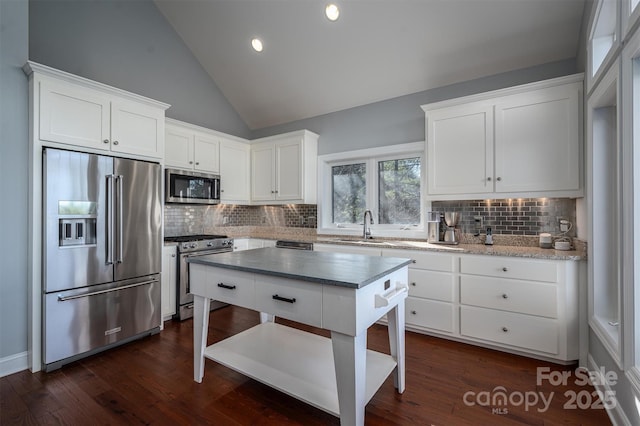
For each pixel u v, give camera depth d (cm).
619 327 156
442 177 299
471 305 260
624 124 150
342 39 323
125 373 218
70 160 233
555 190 249
